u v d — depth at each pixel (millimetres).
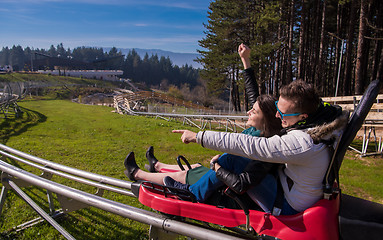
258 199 1959
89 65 154500
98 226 4320
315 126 1824
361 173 7805
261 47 24719
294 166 1886
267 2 26906
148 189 2467
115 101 33750
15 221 4410
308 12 30906
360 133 12766
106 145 11328
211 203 2211
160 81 177125
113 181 3225
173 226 2180
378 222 1729
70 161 8547
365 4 15523
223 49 32812
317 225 1727
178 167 2801
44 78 101188
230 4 30891
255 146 1809
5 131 14086
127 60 185750
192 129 17828
